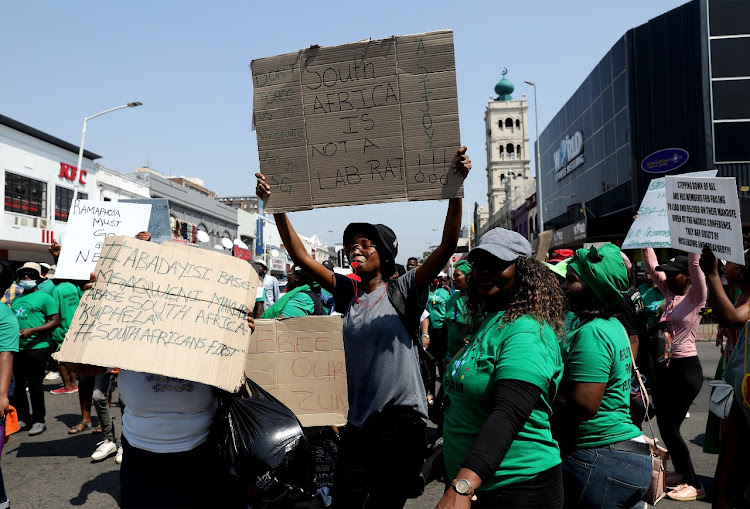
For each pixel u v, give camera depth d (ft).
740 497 8.07
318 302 17.74
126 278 8.63
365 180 9.68
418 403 9.59
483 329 7.23
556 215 119.14
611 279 8.35
